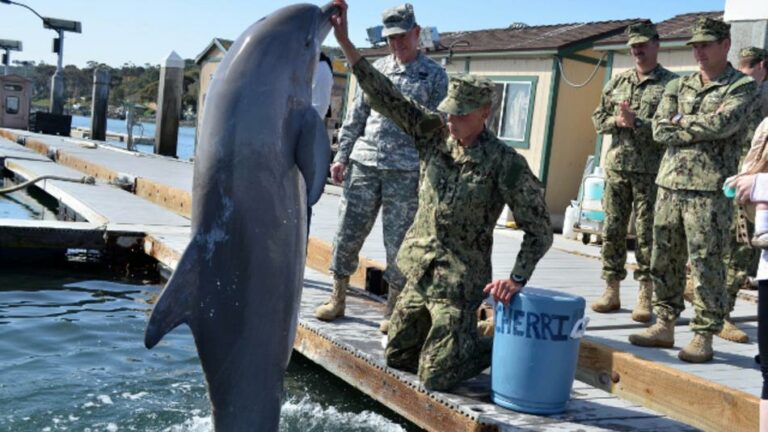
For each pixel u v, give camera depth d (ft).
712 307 18.78
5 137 97.55
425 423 17.69
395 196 20.43
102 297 30.25
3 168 69.82
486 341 18.20
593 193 41.47
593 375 19.42
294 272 12.55
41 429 17.17
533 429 15.94
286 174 12.21
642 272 22.31
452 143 17.37
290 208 12.32
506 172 16.60
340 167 21.74
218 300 11.98
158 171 62.39
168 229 37.86
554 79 46.44
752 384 17.38
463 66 51.96
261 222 12.07
